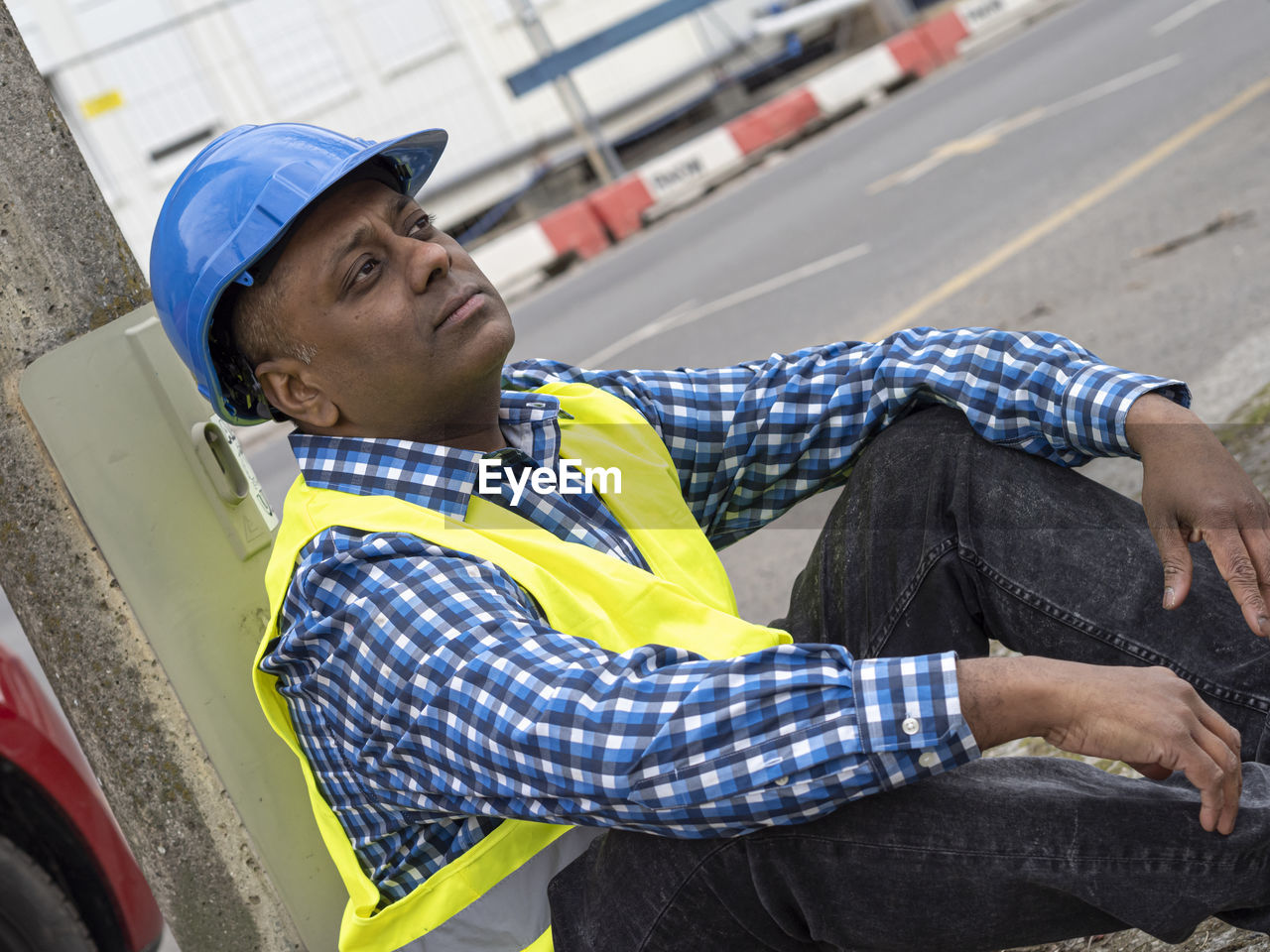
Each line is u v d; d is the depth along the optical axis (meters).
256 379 1.46
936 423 1.54
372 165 1.45
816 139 14.05
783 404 1.69
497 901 1.37
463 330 1.39
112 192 14.26
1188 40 10.53
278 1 14.80
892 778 1.13
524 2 14.18
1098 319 4.93
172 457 1.66
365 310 1.37
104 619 1.63
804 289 7.71
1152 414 1.41
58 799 2.51
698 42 17.11
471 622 1.23
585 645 1.22
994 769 1.27
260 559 1.73
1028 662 1.13
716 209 12.20
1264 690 1.34
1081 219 6.64
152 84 14.39
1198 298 4.64
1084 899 1.17
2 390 1.62
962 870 1.18
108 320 1.67
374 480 1.40
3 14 1.67
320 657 1.32
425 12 15.41
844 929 1.25
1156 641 1.37
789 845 1.21
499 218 15.71
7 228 1.62
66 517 1.62
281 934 1.69
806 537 3.91
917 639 1.47
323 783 1.43
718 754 1.13
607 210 13.43
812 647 1.16
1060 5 16.50
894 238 7.96
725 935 1.30
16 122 1.65
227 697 1.67
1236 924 1.24
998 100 11.34
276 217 1.33
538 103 15.98
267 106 14.82
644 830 1.22
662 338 7.99
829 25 18.06
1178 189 6.42
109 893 2.58
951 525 1.46
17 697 2.53
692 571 1.53
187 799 1.67
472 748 1.20
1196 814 1.15
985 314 5.72
